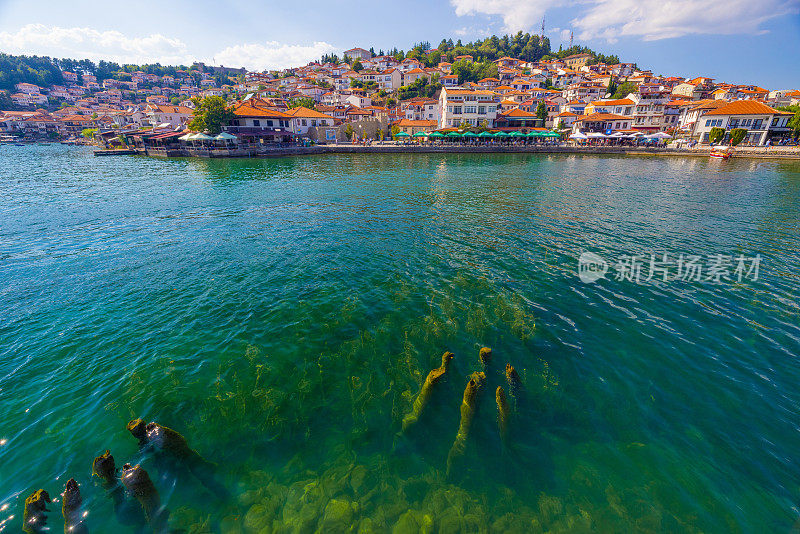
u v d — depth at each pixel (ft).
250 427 20.84
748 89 347.56
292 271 43.34
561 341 29.32
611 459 18.90
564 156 200.54
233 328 31.09
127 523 15.83
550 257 47.78
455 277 41.57
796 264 45.19
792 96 328.29
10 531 15.42
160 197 88.43
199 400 22.85
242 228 62.03
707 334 30.48
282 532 15.39
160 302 35.81
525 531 15.43
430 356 27.17
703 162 166.81
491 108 261.24
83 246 52.54
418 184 107.24
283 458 18.97
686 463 18.66
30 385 24.36
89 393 23.59
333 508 16.39
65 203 81.30
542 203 80.79
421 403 22.25
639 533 15.33
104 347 28.55
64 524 15.71
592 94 335.47
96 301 36.09
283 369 25.71
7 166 159.63
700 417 21.74
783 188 96.68
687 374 25.53
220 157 177.78
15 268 44.34
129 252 50.03
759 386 24.40
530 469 18.29
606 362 26.78
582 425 21.02
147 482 16.58
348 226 63.05
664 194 90.17
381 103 362.53
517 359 26.91
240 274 42.57
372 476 17.94
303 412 21.90
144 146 214.07
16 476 17.95
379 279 40.98
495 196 89.15
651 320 32.65
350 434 20.38
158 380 24.63
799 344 29.09
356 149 208.33
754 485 17.48
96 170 142.51
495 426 20.77
